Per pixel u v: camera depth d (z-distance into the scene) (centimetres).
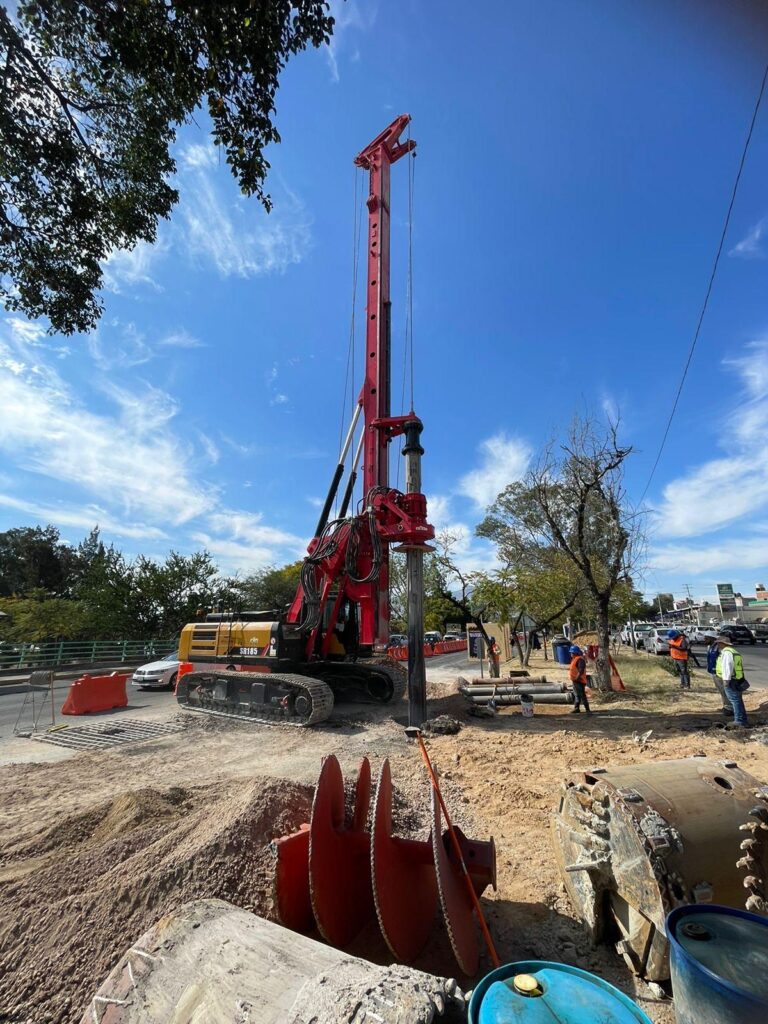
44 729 1072
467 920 340
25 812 578
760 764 721
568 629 3084
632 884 304
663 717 1105
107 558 3409
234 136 566
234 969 239
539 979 212
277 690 1089
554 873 435
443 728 977
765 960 203
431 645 3588
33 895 364
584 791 363
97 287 786
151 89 626
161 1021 221
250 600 4578
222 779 664
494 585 2017
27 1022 274
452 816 568
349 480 1266
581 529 1523
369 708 1216
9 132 623
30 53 573
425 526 1021
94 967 304
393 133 1359
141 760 800
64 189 695
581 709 1260
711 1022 188
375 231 1321
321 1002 210
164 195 760
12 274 738
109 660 2725
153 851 395
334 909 346
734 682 967
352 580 1103
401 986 215
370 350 1267
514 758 794
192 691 1263
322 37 504
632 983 307
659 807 313
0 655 2308
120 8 496
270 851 390
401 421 1140
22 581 4547
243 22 480
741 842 306
